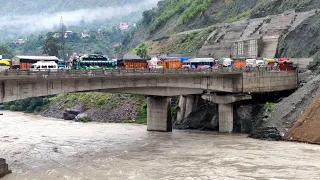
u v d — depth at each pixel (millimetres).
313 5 150500
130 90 88125
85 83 74062
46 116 152250
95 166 62250
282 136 81688
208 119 106875
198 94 104812
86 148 77688
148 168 60562
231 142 81750
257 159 65000
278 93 108062
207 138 88188
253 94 103625
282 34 137625
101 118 129125
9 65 87500
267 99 107000
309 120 80625
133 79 83000
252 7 197750
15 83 62500
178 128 110000
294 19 141375
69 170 59750
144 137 91250
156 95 94812
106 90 82500
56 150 75688
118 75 76188
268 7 177250
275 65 114812
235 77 99062
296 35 131125
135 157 68812
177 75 87500
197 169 59406
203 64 115875
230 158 66188
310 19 131125
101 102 138250
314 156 66062
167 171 58469
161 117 101875
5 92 61062
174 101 123250
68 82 70938
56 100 161750
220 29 174500
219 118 100188
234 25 168875
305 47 123750
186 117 111812
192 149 75125
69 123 123125
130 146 79375
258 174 55812
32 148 77750
